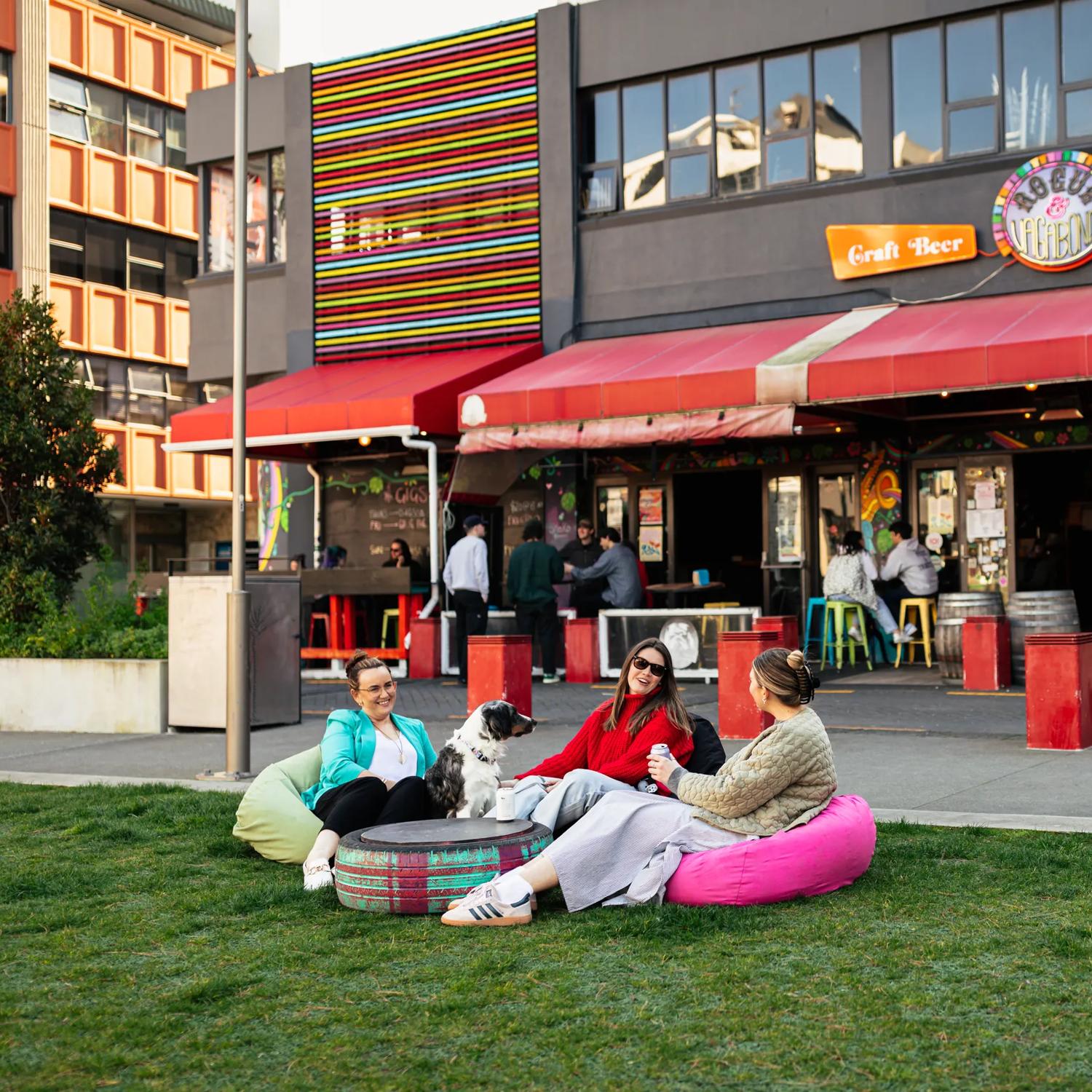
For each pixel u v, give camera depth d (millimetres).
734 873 5598
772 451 18422
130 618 15023
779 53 18156
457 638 16859
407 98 20828
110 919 5812
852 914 5477
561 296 19484
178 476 35062
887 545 17672
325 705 15102
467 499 19641
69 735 13406
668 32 18781
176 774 10469
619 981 4707
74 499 17016
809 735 5812
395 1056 4082
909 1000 4414
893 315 16578
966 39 16891
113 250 33750
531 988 4672
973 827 7113
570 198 19422
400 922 5637
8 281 30562
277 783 7133
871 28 17344
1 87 30578
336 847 6508
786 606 18391
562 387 16641
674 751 6453
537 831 5977
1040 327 14234
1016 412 16609
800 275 17812
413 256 20766
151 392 34719
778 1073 3855
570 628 16344
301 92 21797
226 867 6883
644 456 19250
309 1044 4199
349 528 21219
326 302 21547
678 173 18891
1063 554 19234
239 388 10586
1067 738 9828
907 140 17281
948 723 11484
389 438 20656
